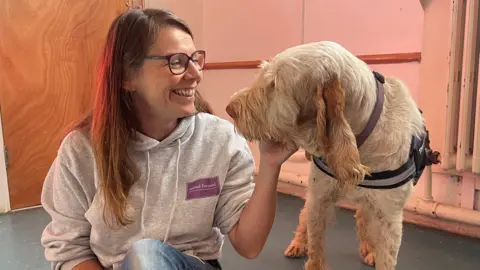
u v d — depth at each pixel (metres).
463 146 2.19
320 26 2.91
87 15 3.08
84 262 1.23
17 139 2.87
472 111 2.22
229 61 3.55
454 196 2.46
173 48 1.13
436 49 2.35
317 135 1.34
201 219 1.27
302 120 1.39
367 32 2.67
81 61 3.09
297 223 2.59
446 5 2.29
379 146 1.43
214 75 3.65
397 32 2.54
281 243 2.31
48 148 3.00
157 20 1.14
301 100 1.35
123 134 1.17
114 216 1.18
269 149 1.31
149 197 1.23
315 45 1.38
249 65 3.31
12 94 2.82
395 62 2.55
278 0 3.14
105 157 1.16
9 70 2.79
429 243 2.31
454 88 2.22
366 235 2.08
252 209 1.23
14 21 2.78
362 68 1.42
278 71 1.35
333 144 1.30
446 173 2.44
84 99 3.13
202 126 1.32
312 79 1.32
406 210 2.60
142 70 1.13
